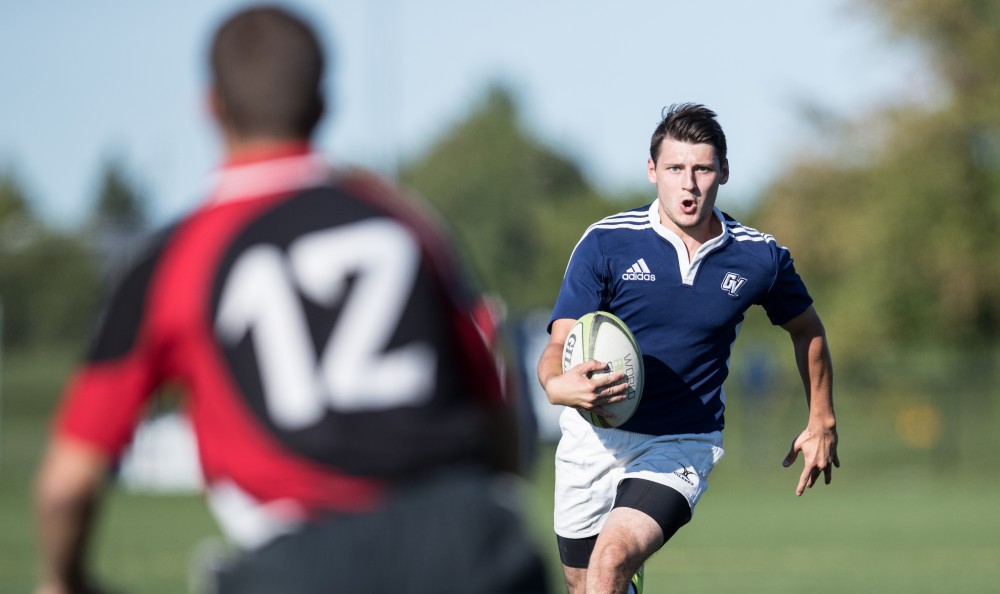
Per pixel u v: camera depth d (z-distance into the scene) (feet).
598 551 68.18
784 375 384.88
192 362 31.86
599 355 68.90
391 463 31.65
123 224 373.81
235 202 32.83
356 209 33.01
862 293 382.83
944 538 184.24
